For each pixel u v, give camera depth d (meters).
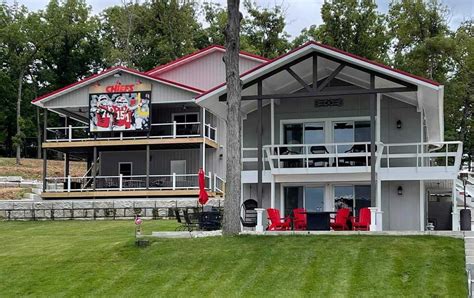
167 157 35.84
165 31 56.47
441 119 23.72
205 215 21.31
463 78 48.41
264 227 22.47
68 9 59.53
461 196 29.92
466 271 14.54
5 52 58.56
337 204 22.39
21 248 19.94
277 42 52.62
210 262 16.08
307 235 18.14
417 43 49.19
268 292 13.88
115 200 31.48
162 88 33.84
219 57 38.16
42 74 60.19
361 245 16.64
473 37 49.34
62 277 15.93
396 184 21.88
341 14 47.06
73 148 34.78
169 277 15.30
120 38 58.28
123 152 36.41
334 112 22.94
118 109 33.94
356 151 22.41
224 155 35.28
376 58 47.31
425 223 22.97
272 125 21.92
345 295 13.41
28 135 62.09
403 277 14.27
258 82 20.72
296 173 21.64
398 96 21.95
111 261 16.84
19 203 30.98
